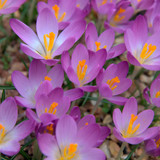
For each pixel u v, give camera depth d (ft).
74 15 1.20
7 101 0.87
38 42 1.03
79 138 0.85
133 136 0.94
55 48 1.04
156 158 1.17
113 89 0.99
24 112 1.20
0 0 1.09
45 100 0.86
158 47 1.10
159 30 1.20
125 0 1.25
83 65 0.95
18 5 1.12
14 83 0.93
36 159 1.01
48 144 0.81
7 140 0.87
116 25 1.32
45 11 1.03
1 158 0.98
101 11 1.28
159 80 1.03
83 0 1.27
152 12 1.33
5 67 1.36
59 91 0.85
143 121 0.95
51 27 1.04
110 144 1.18
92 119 0.90
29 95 0.95
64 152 0.84
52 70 0.96
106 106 1.28
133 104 0.95
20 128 0.86
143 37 1.10
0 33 1.46
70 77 0.92
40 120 0.87
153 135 0.90
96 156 0.84
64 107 0.87
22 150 1.00
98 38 1.09
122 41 1.57
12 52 1.42
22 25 1.00
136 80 1.43
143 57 1.08
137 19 1.08
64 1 1.15
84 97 1.22
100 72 0.95
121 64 0.98
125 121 0.95
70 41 0.96
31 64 0.95
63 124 0.84
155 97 1.04
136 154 1.16
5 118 0.88
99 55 0.96
